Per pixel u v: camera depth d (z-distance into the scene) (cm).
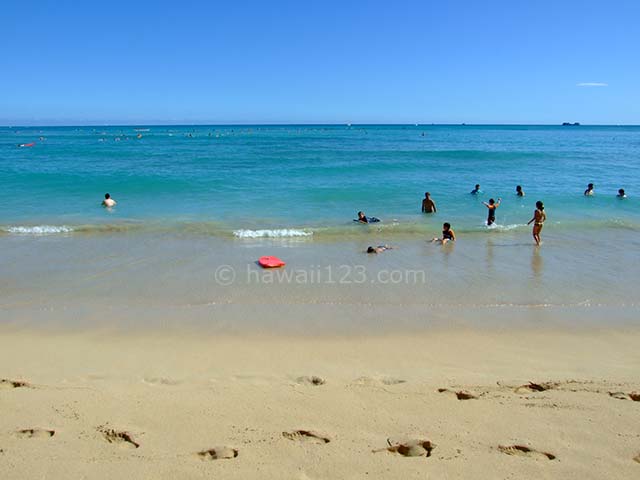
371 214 1848
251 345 701
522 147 6250
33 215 1777
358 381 579
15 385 566
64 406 514
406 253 1296
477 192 2292
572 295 948
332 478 401
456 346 700
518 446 445
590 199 2178
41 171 3017
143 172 3006
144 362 639
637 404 519
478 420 488
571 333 754
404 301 909
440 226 1638
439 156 4428
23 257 1216
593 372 608
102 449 438
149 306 875
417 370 615
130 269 1118
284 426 476
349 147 6169
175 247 1336
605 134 13112
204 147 6191
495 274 1098
